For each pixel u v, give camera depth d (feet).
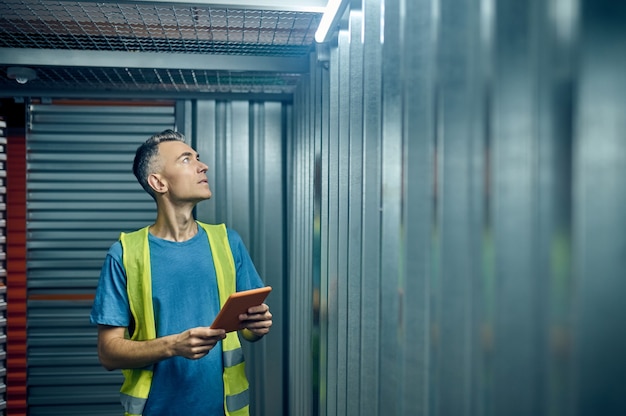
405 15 4.33
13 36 9.86
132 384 8.17
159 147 8.67
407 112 4.23
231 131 13.06
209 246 8.86
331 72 7.76
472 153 3.18
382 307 5.08
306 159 10.46
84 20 9.30
